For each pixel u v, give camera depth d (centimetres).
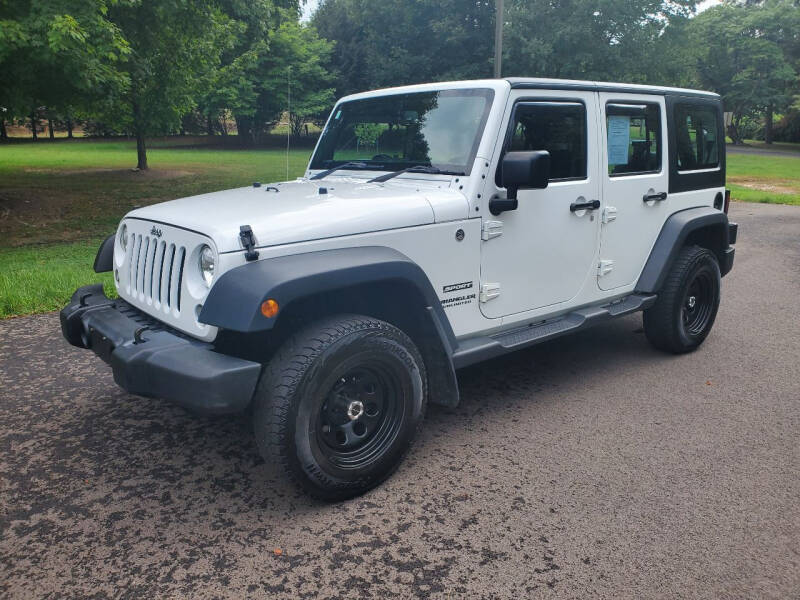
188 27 1531
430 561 266
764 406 421
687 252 498
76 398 432
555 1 3075
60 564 264
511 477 332
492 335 388
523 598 244
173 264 307
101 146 4341
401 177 385
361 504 309
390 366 309
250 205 328
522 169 327
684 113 498
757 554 270
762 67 5447
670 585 251
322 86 4469
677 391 447
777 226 1220
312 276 275
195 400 268
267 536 283
